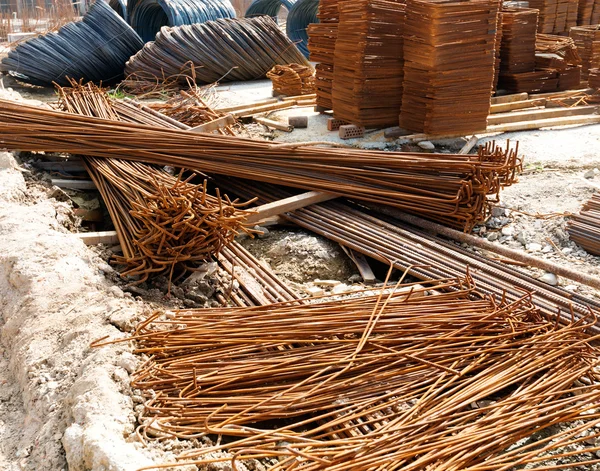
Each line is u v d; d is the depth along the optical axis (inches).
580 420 117.8
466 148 224.7
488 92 229.1
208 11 378.3
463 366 124.4
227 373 118.2
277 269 163.0
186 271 155.4
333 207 177.9
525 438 113.7
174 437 104.7
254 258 160.2
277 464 96.9
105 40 334.3
